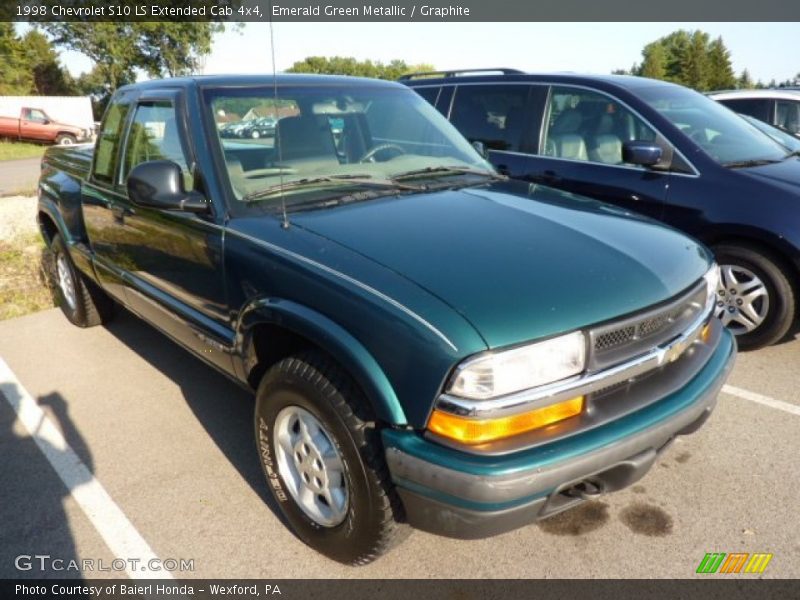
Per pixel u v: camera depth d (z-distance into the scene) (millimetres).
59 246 5047
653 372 2408
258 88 3348
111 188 3900
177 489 3125
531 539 2727
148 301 3654
